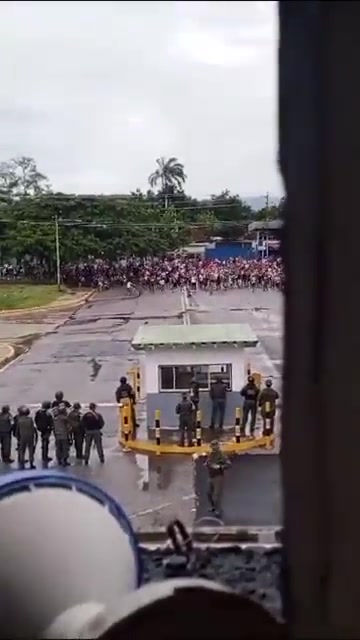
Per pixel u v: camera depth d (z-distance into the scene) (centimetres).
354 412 390
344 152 388
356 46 381
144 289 4500
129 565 873
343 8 379
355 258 392
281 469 396
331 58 382
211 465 1777
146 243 4297
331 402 391
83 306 4075
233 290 4188
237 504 1542
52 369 3192
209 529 1079
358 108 386
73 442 2172
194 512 1541
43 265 4034
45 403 2242
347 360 390
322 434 391
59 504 898
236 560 841
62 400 2248
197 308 3956
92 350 3375
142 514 1570
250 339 2484
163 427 2455
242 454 1989
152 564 875
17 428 2189
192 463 2039
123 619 362
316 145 389
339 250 393
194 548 854
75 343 3512
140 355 3241
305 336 392
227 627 361
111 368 3136
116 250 4159
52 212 3950
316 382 391
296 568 388
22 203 3838
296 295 397
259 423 2208
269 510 1234
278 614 377
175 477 1906
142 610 361
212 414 2403
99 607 590
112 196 4128
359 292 389
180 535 898
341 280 391
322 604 377
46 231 3919
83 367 3152
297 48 389
